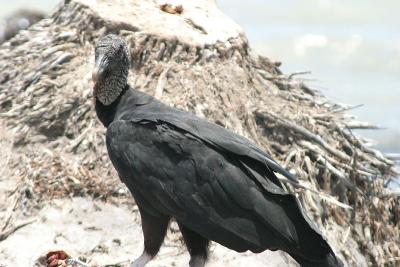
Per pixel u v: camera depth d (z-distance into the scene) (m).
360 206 13.20
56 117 13.02
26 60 13.99
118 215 11.98
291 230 9.59
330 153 13.16
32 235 11.63
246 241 9.71
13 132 12.95
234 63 13.93
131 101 10.77
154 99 10.81
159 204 10.03
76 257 11.36
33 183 12.21
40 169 12.38
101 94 10.81
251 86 13.84
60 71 13.56
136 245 11.65
